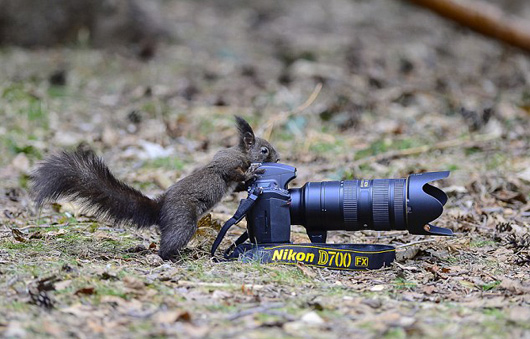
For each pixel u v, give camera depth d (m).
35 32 22.78
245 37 26.58
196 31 26.19
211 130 15.41
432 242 9.16
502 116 15.80
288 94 17.86
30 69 19.77
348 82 19.72
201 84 19.59
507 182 11.82
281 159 13.61
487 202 11.12
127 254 8.30
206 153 14.05
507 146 13.87
